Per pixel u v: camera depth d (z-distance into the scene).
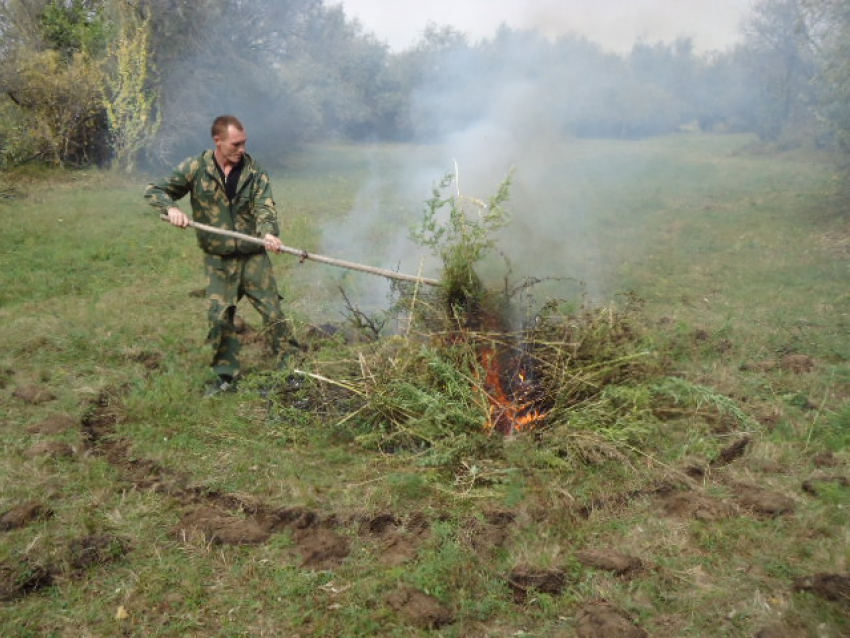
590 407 4.14
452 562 2.99
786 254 9.28
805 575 2.91
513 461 3.75
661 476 3.66
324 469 3.82
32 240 9.43
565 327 4.69
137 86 17.80
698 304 7.10
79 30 18.56
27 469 3.69
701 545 3.13
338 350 4.81
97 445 4.07
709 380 4.90
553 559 3.04
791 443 4.01
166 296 7.21
